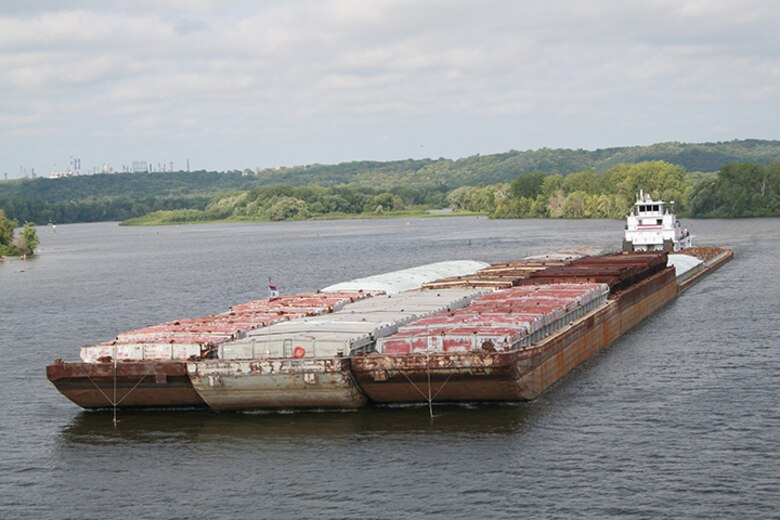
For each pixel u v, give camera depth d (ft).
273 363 180.45
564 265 339.77
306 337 188.96
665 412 187.42
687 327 289.12
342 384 180.45
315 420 184.96
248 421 187.11
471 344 185.68
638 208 493.77
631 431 175.42
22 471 170.09
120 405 196.75
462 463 160.97
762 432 172.96
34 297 489.26
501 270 337.11
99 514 149.59
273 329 203.51
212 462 167.53
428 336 187.21
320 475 158.71
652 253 383.24
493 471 157.07
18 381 248.32
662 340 266.77
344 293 281.33
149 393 192.13
